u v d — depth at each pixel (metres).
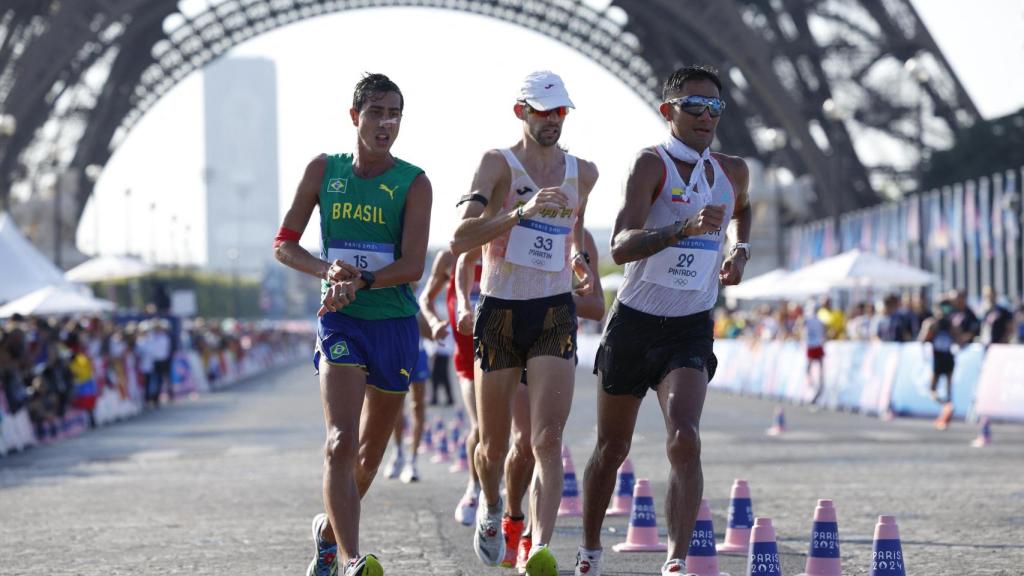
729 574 23.36
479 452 23.52
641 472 43.81
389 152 20.55
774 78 151.25
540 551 19.84
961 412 68.12
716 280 20.64
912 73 147.25
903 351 73.44
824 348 84.94
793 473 42.72
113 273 112.94
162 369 101.25
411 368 20.34
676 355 20.09
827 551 21.45
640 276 20.20
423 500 36.78
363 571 17.84
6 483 45.31
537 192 21.72
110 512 35.81
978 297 113.75
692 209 20.22
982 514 32.22
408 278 19.91
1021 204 117.75
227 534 30.78
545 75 22.30
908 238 124.75
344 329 19.77
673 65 183.62
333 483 18.88
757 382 100.62
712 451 51.53
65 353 76.31
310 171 20.50
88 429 76.38
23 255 79.31
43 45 144.12
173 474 47.06
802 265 150.88
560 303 22.42
